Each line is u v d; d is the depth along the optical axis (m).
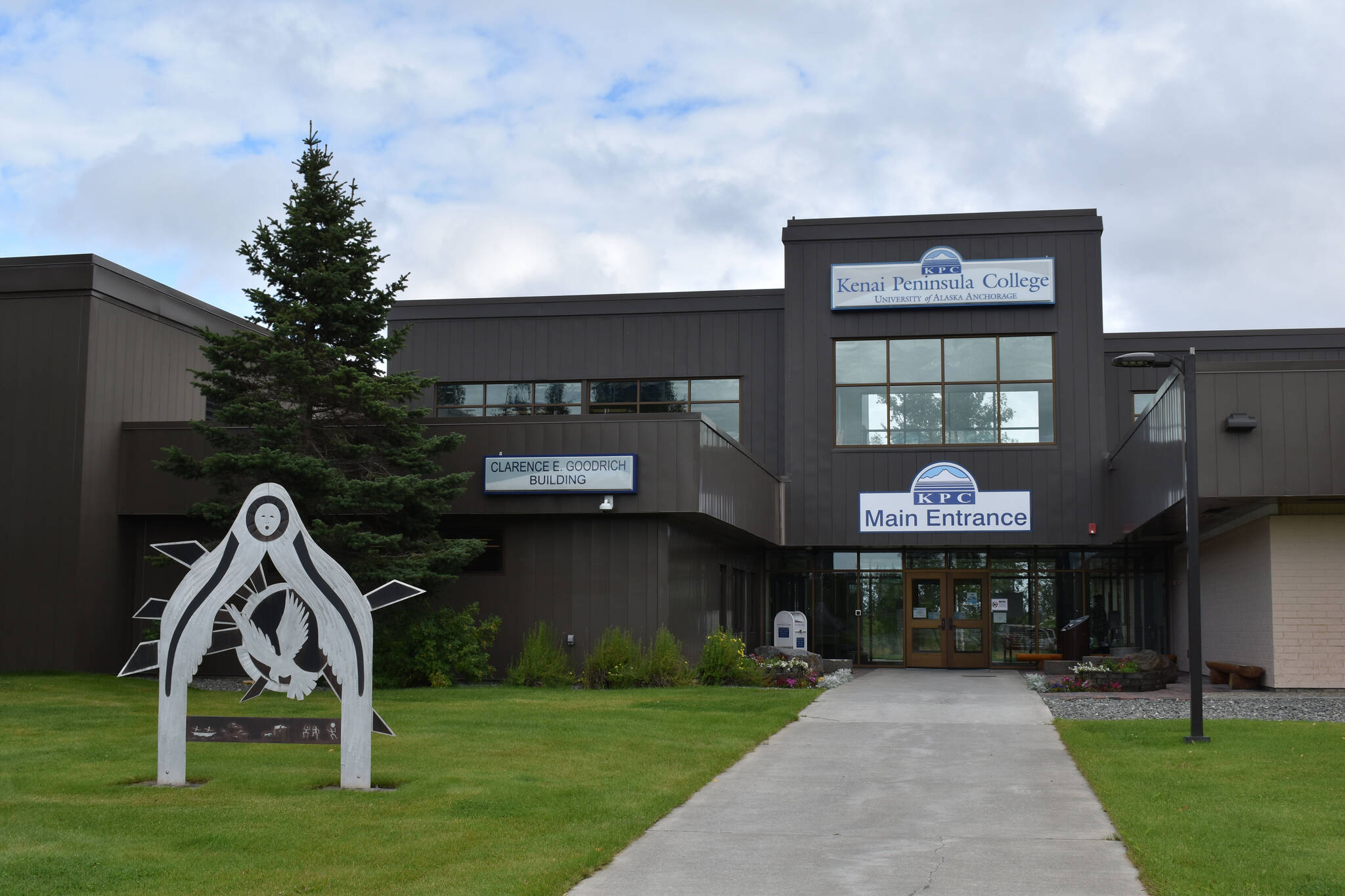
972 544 29.00
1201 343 31.48
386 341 19.77
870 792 11.10
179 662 10.84
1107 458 28.64
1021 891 7.57
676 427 21.44
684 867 8.22
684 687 20.81
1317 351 31.25
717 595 26.14
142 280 23.31
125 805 9.73
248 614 10.95
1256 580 21.64
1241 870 7.77
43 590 21.45
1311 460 17.75
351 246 19.62
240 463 18.08
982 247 29.58
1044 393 29.16
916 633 29.95
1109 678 21.98
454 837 8.74
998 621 29.66
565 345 31.88
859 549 30.45
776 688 21.20
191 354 25.02
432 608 21.47
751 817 9.92
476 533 22.42
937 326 29.61
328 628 10.77
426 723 14.79
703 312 31.41
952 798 10.77
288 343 18.89
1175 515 21.25
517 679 20.75
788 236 30.42
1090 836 9.17
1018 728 15.73
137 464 22.45
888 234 29.95
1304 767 11.81
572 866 7.98
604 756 12.55
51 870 7.61
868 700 19.38
